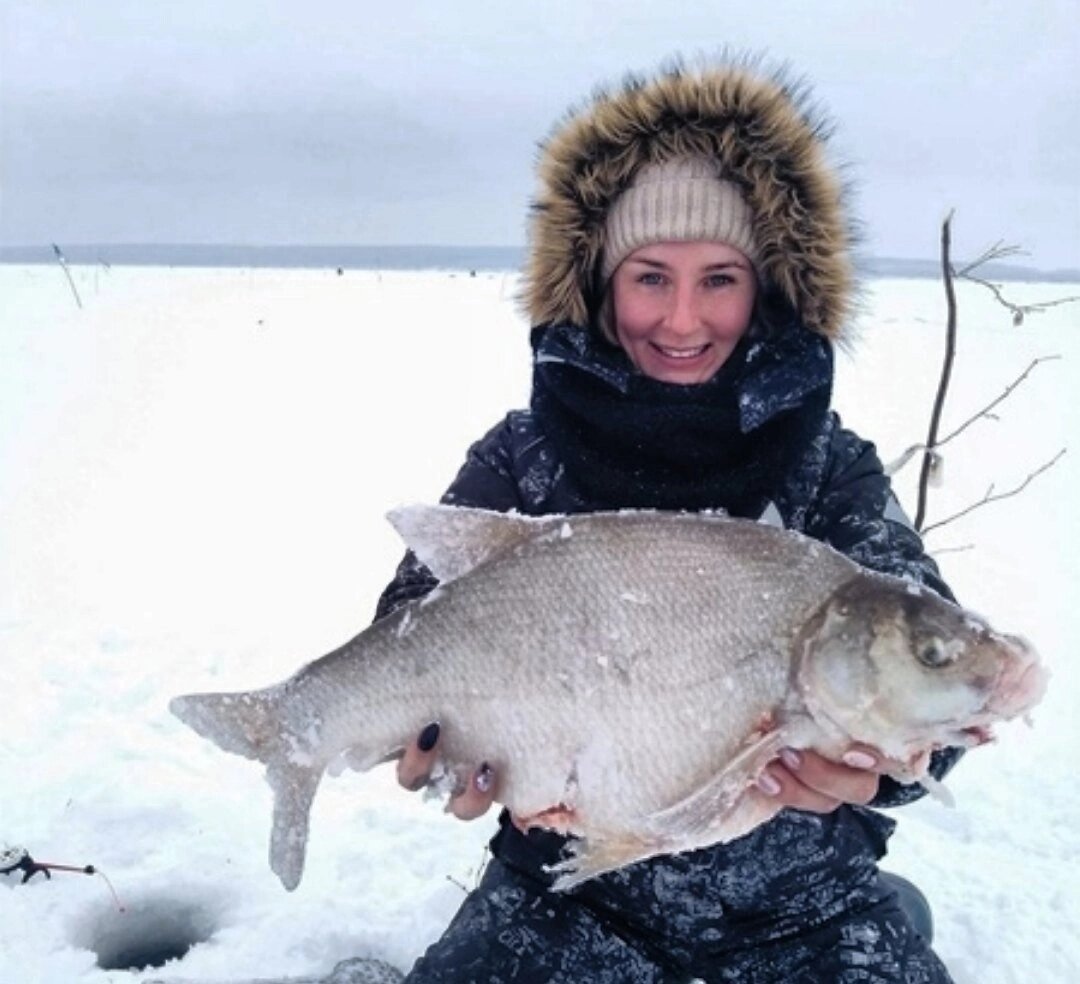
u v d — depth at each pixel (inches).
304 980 132.1
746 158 109.1
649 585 90.8
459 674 92.9
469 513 95.1
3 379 612.7
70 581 283.3
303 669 96.1
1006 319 1214.3
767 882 108.3
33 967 133.9
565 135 113.4
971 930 145.6
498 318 1099.3
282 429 497.4
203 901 153.1
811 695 87.7
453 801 93.6
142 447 451.5
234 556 308.5
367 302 1294.3
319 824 170.1
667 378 114.6
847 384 650.8
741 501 107.2
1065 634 266.8
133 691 212.7
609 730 90.4
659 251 111.0
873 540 106.3
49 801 170.9
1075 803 183.0
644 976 111.1
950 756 102.0
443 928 144.8
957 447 487.2
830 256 111.4
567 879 90.9
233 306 1160.2
